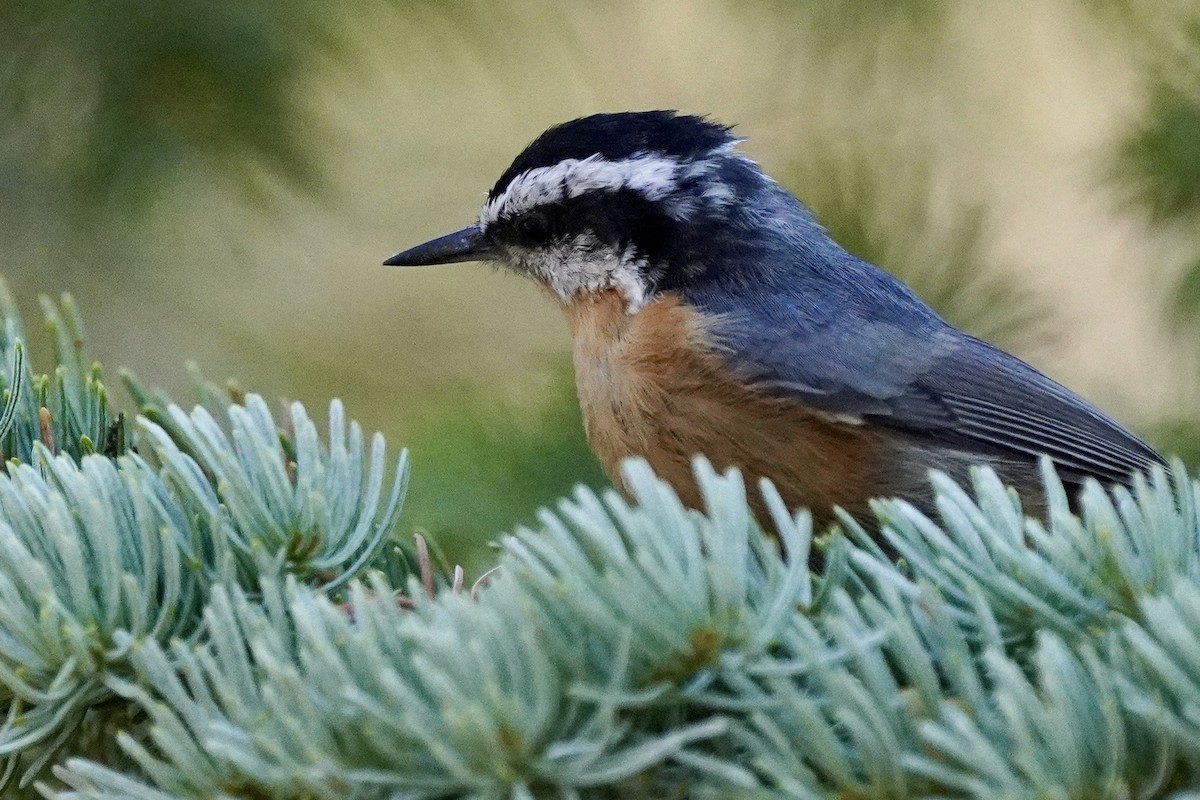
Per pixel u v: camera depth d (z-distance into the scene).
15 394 5.99
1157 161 9.86
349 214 11.53
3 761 5.23
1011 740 3.85
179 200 10.33
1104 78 10.67
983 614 4.11
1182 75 10.10
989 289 9.53
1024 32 10.76
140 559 5.04
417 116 11.83
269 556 5.19
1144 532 4.39
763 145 10.74
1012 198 10.60
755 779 4.09
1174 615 3.84
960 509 4.64
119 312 10.63
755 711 3.99
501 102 11.77
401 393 10.70
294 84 10.23
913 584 4.48
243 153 10.14
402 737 3.89
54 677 4.68
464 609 4.05
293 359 10.84
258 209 10.66
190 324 10.80
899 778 3.83
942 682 4.51
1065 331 9.81
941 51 10.87
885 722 3.85
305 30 10.17
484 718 3.71
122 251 10.52
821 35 10.97
